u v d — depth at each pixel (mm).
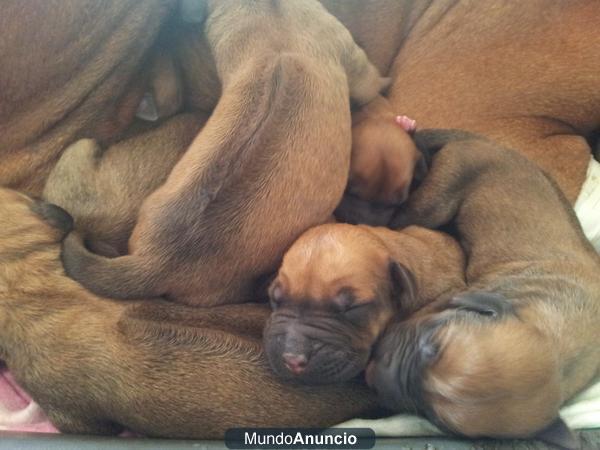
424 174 335
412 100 369
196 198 283
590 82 354
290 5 339
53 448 267
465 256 323
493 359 246
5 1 317
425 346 258
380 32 385
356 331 273
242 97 296
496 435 256
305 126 296
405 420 277
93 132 348
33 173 340
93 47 339
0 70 326
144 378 276
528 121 363
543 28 358
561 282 296
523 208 321
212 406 274
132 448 267
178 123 344
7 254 294
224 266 288
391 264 285
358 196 324
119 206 315
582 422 276
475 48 366
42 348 284
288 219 290
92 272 290
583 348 282
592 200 352
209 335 283
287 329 269
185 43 355
